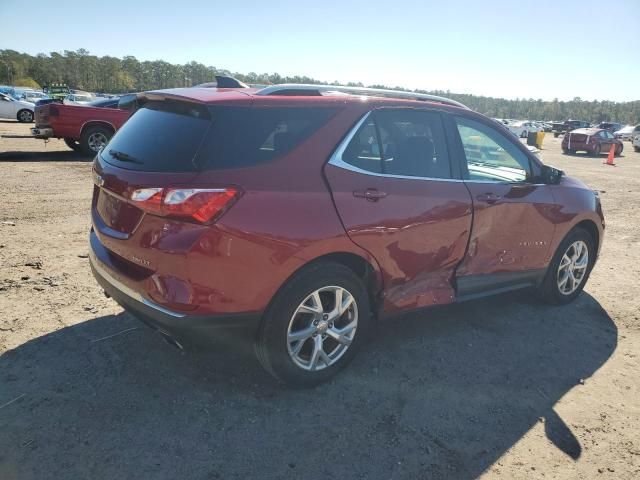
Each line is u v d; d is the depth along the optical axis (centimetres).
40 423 274
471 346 393
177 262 266
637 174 1716
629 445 289
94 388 307
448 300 380
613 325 449
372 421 296
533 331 427
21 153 1355
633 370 372
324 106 315
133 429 275
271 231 279
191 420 285
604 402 330
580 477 262
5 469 241
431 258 361
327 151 308
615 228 825
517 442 286
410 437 284
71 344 354
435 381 341
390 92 363
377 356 368
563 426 303
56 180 966
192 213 262
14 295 423
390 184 331
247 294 280
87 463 249
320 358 321
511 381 347
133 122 330
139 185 274
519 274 433
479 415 308
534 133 2569
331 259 313
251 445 270
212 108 282
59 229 628
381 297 343
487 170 405
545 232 438
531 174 439
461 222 371
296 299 295
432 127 371
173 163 276
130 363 336
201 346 286
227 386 319
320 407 305
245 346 298
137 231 281
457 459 270
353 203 310
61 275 475
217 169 271
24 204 750
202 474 247
